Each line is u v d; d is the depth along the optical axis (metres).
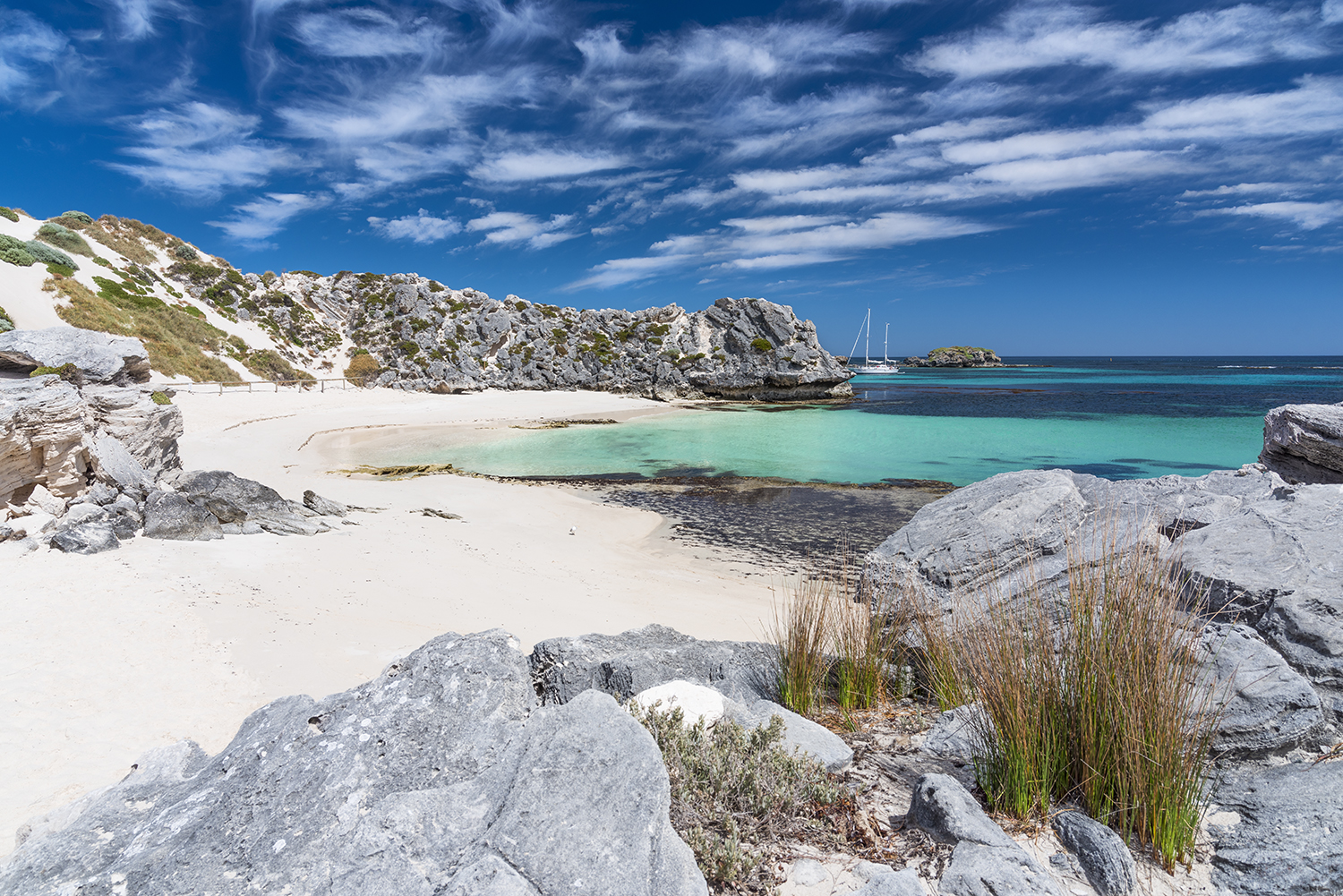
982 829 2.90
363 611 9.47
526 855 2.39
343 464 25.14
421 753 3.10
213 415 31.72
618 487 22.94
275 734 3.24
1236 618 4.52
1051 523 6.17
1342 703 3.82
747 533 16.95
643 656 4.96
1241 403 53.84
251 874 2.50
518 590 11.27
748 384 59.16
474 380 54.31
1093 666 3.34
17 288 34.06
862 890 2.62
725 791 3.24
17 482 11.50
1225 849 2.91
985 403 55.66
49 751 5.67
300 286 59.03
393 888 2.38
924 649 5.28
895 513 19.22
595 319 66.06
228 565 10.77
